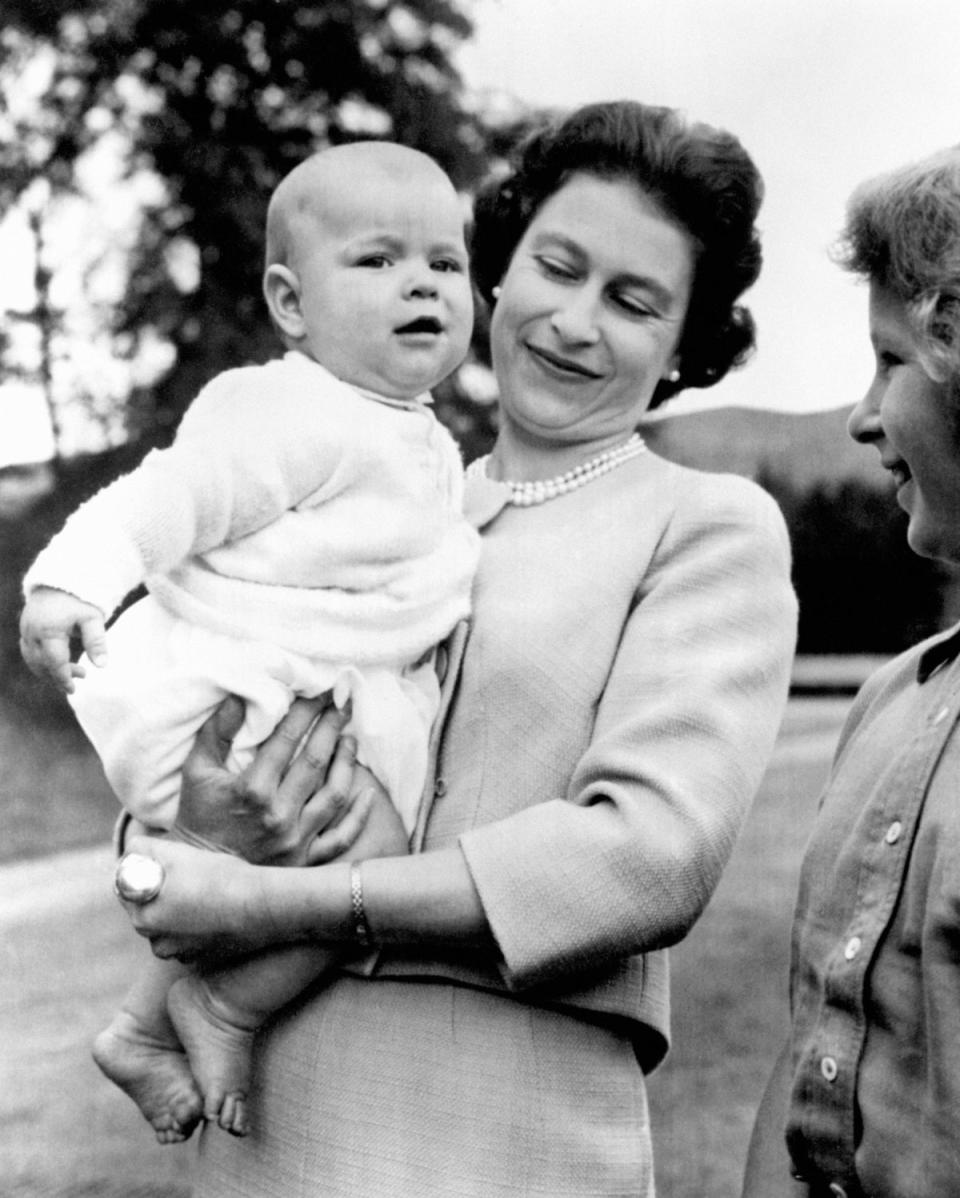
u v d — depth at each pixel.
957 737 1.60
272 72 7.82
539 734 1.91
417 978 1.86
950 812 1.54
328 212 2.04
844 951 1.63
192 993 1.90
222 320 8.03
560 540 2.01
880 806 1.66
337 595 1.92
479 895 1.78
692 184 2.01
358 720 1.91
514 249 2.20
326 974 1.90
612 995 1.89
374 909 1.80
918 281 1.63
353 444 1.94
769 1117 1.90
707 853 1.78
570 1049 1.87
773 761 5.59
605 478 2.07
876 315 1.72
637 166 2.02
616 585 1.96
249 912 1.80
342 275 2.03
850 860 1.68
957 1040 1.47
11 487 7.84
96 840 6.81
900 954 1.58
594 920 1.76
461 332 2.08
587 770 1.84
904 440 1.68
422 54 7.66
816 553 6.32
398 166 2.06
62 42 8.05
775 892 5.27
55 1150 4.88
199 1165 2.02
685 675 1.86
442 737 1.95
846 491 6.34
